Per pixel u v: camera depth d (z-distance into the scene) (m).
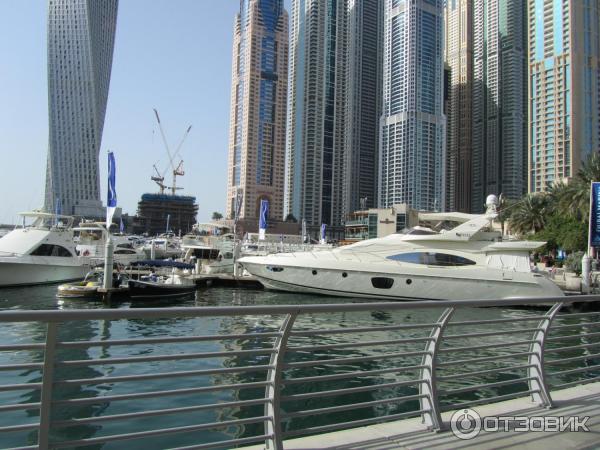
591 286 31.56
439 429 5.15
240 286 36.91
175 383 11.38
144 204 185.25
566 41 123.56
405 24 149.75
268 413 4.48
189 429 4.09
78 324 18.75
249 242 69.44
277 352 4.47
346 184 176.25
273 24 177.12
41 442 3.49
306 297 29.84
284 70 180.38
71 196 189.00
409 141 146.88
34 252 33.00
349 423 4.96
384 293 27.72
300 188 173.75
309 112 171.25
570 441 4.91
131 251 50.72
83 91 192.62
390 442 4.75
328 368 13.25
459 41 181.88
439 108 152.50
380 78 183.50
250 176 172.88
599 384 7.07
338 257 28.75
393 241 28.53
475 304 5.41
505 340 17.11
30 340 15.52
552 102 125.56
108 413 9.34
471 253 27.39
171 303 28.08
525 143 163.00
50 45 189.75
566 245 54.72
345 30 175.75
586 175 54.38
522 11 165.00
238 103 179.12
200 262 41.44
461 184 179.38
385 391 11.22
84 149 192.12
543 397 6.10
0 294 29.16
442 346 15.90
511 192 160.12
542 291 26.45
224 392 10.77
